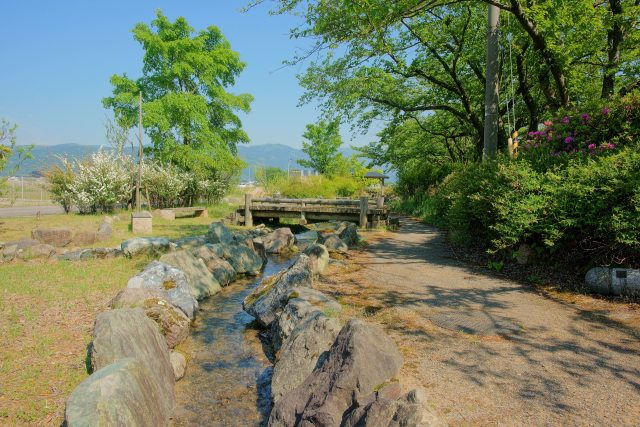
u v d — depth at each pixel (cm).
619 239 637
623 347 473
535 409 350
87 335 528
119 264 900
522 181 820
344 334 392
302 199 1806
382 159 2984
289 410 366
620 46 1238
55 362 459
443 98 1959
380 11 799
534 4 1074
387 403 302
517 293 697
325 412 329
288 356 448
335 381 350
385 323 562
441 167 2492
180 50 2528
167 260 824
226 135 2895
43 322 568
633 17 1167
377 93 1822
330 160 4419
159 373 435
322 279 823
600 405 355
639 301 614
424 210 2177
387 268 920
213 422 400
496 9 1230
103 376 336
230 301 795
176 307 617
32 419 362
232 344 586
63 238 1059
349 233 1262
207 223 1706
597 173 709
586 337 503
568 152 906
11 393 399
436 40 1681
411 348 477
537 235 803
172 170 2322
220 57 2683
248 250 1074
